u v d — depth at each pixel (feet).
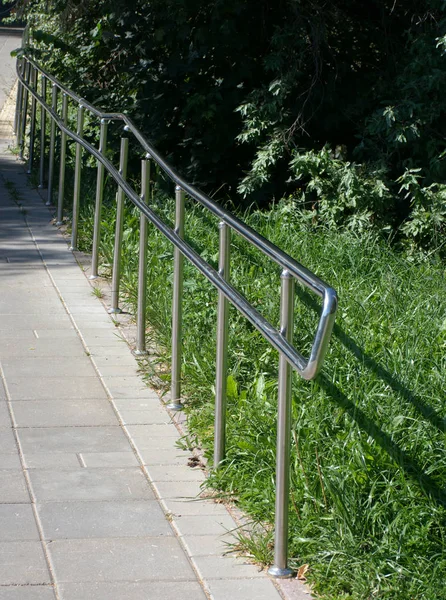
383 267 23.95
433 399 15.26
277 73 30.81
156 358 19.35
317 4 30.76
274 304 20.08
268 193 31.24
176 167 33.55
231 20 30.68
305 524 12.28
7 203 32.73
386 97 30.07
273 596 11.04
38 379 17.93
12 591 10.79
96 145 35.78
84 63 38.63
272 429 14.55
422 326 18.88
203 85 32.63
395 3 30.81
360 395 15.02
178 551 11.98
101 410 16.65
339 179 28.19
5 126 51.72
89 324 21.38
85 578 11.18
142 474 14.21
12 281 24.25
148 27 33.17
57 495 13.33
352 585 11.10
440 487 13.16
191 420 16.02
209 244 24.89
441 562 11.43
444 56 28.04
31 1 46.06
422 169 28.53
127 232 25.98
